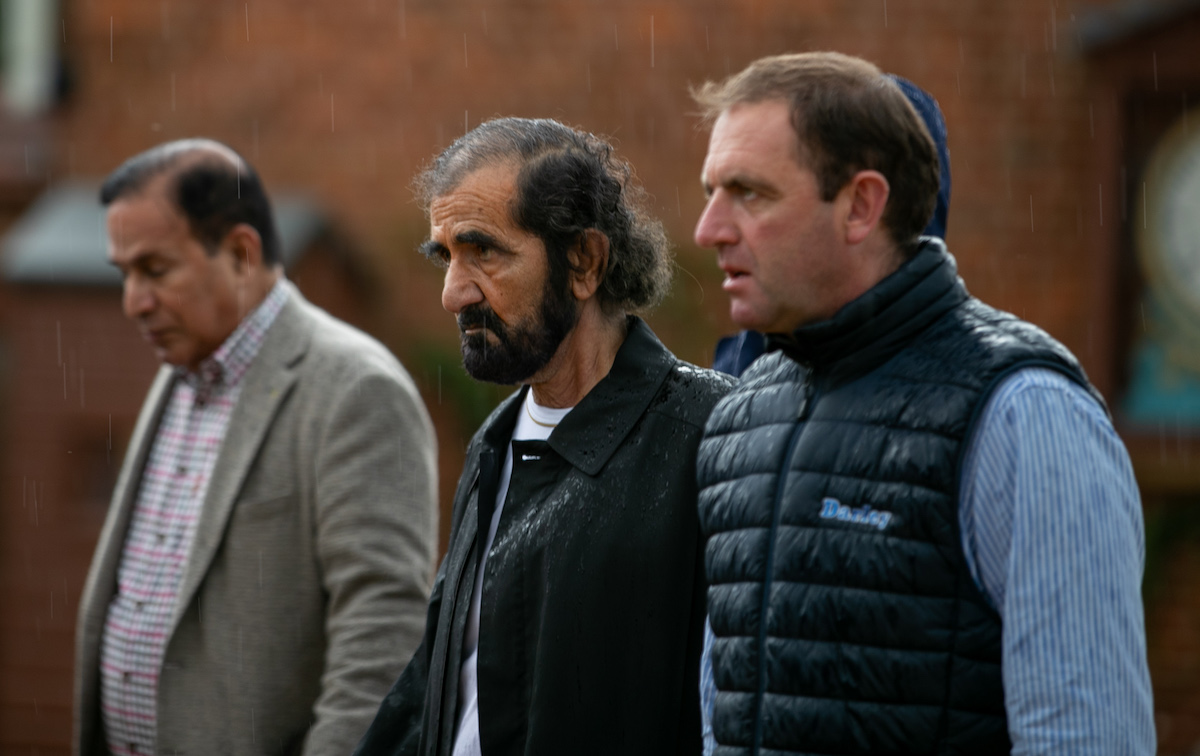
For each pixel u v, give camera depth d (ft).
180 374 26.53
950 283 15.79
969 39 60.03
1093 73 59.16
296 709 24.30
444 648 20.61
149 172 25.61
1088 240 59.47
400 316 63.21
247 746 23.98
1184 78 57.88
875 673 14.48
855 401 15.48
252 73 64.03
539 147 20.17
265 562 24.38
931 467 14.51
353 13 63.41
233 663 24.21
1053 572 13.73
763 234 15.60
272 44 63.87
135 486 26.43
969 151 60.13
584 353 20.66
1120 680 13.53
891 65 60.54
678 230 60.90
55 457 56.90
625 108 61.93
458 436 61.82
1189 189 58.39
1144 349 59.16
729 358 25.39
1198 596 57.82
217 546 24.49
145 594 25.43
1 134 64.75
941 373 14.97
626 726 18.79
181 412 26.58
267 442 24.82
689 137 61.52
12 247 60.44
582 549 19.20
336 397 24.67
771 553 15.60
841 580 14.83
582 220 20.17
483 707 19.48
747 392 17.29
